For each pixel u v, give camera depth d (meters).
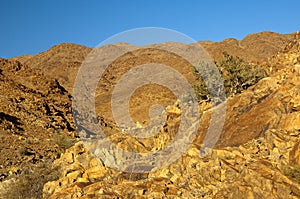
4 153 31.56
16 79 55.88
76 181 20.12
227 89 27.50
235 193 14.67
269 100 20.34
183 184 16.95
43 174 22.92
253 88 22.88
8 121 39.25
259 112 19.72
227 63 28.72
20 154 31.75
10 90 49.34
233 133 19.28
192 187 16.59
